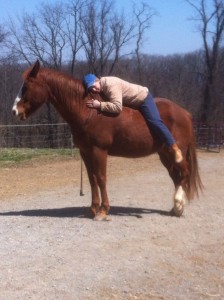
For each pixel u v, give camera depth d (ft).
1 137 71.67
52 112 79.87
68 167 39.32
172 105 19.01
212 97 95.45
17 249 15.12
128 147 18.28
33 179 32.81
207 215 19.86
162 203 22.33
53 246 15.40
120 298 11.75
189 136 19.19
